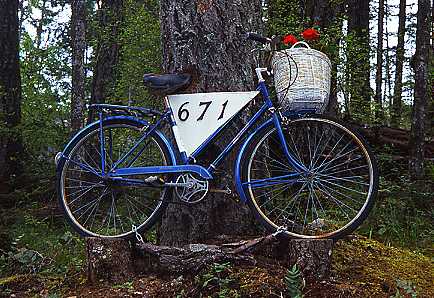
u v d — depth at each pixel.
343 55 9.06
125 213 4.96
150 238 5.61
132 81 9.13
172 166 4.06
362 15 11.89
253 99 4.11
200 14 4.44
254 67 4.50
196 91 4.37
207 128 4.12
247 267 3.88
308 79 3.87
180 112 4.18
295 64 3.89
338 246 4.46
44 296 4.04
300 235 3.97
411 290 3.77
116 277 4.02
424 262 4.50
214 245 4.03
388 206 7.13
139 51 9.12
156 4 9.48
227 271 3.82
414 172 8.51
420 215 7.15
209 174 3.99
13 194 9.84
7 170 10.87
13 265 5.24
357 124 9.88
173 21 4.49
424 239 6.34
